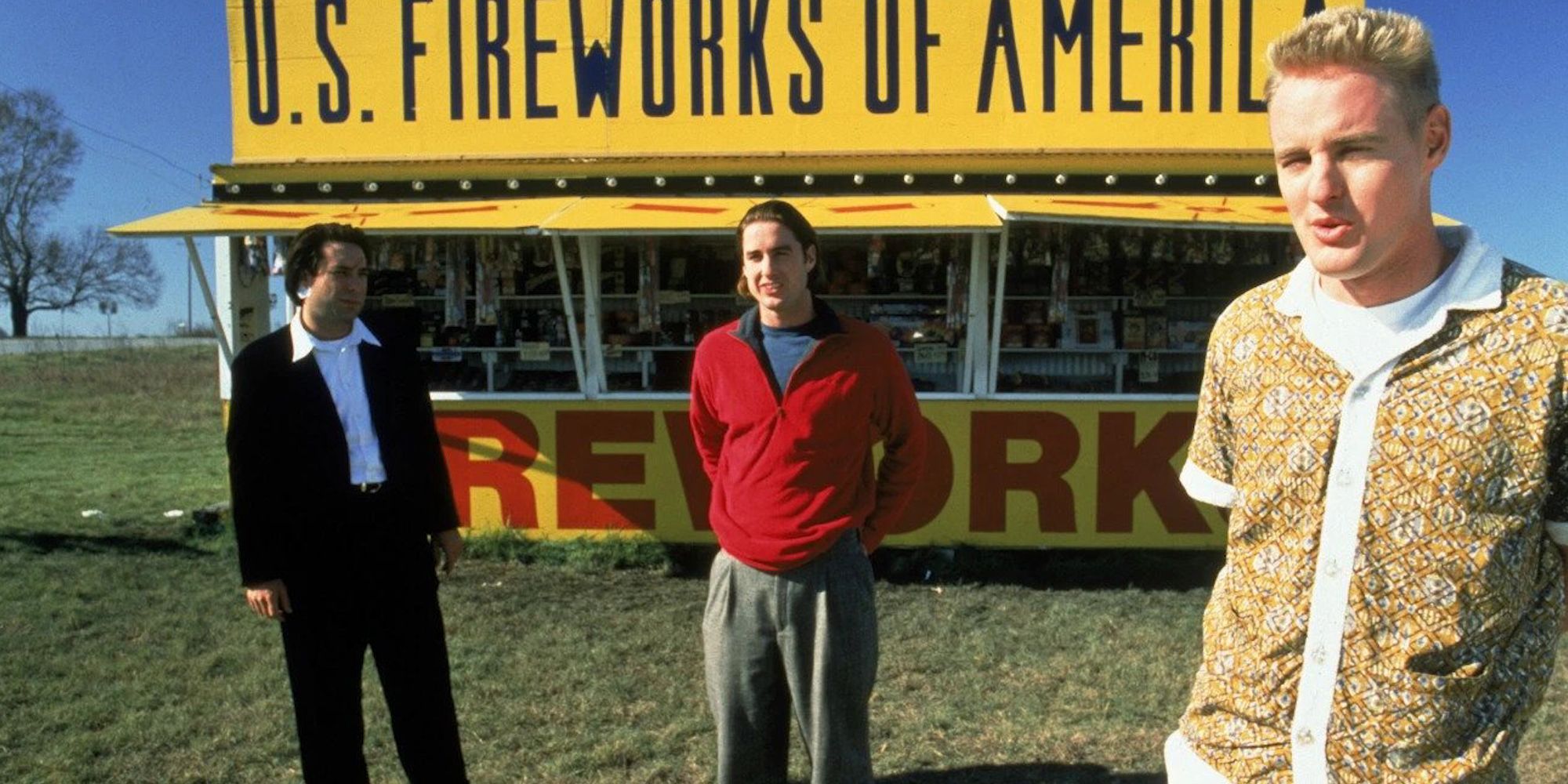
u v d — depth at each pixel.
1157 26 6.86
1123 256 7.19
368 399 3.30
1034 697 4.67
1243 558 1.76
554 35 7.11
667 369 7.29
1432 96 1.55
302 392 3.19
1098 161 6.83
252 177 7.18
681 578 6.66
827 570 2.92
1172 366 7.42
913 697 4.69
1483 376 1.53
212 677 4.92
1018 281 7.31
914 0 6.93
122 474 11.20
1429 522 1.55
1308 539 1.65
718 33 7.02
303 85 7.22
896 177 6.90
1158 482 6.78
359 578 3.24
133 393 19.64
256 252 7.30
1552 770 3.88
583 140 7.13
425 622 3.37
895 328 7.21
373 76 7.20
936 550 6.80
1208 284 7.30
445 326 7.44
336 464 3.21
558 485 7.01
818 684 2.93
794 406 2.91
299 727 3.26
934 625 5.68
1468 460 1.53
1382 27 1.54
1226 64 6.86
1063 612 5.88
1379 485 1.58
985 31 6.92
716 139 7.06
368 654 5.13
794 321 3.00
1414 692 1.58
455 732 3.42
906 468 3.16
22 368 23.86
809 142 7.03
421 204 6.99
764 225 2.93
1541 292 1.54
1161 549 6.87
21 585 6.40
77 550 7.35
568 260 7.47
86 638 5.46
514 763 4.02
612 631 5.58
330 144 7.22
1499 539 1.54
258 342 3.25
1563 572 1.61
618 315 7.51
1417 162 1.54
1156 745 4.16
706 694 4.70
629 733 4.27
